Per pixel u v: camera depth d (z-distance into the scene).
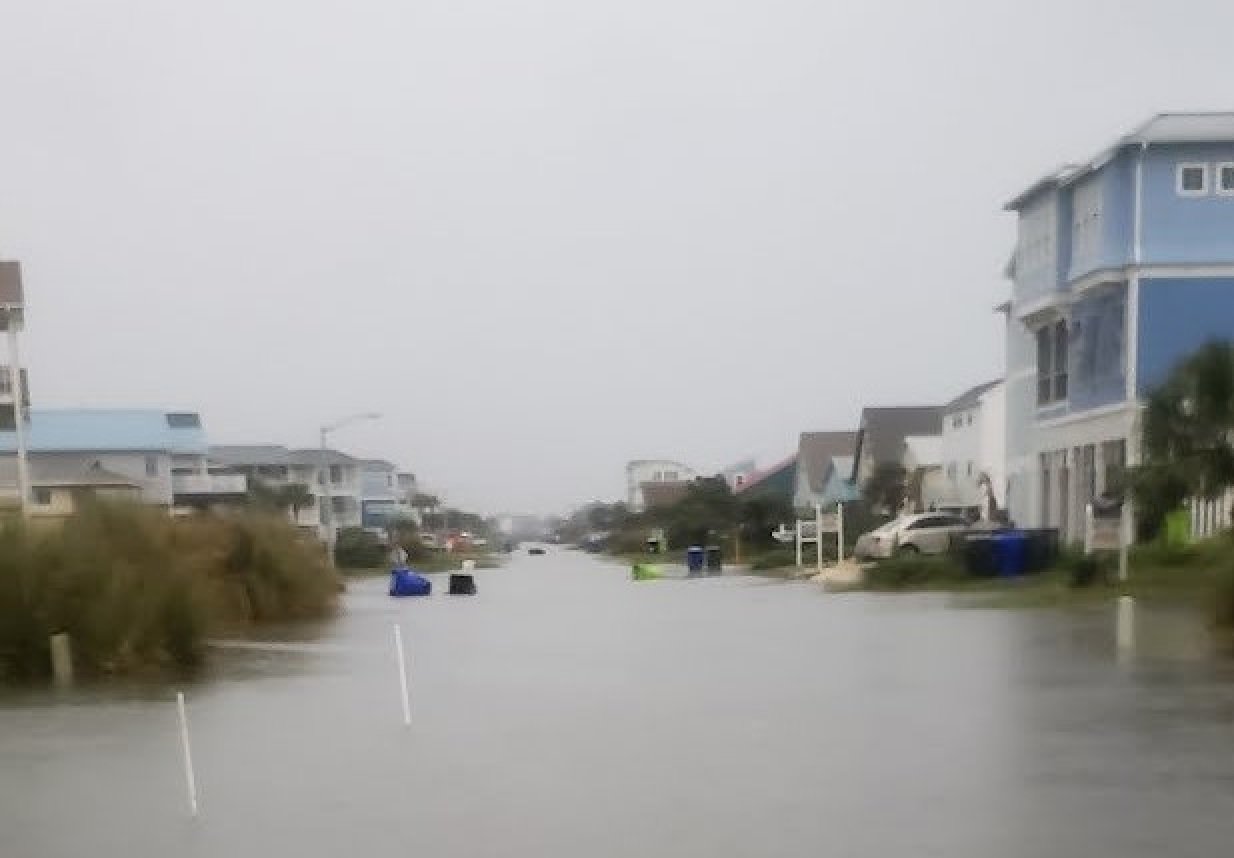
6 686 16.75
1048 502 37.94
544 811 8.18
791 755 9.75
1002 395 54.16
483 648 19.81
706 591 36.09
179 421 81.19
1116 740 9.76
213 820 8.23
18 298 45.50
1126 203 32.19
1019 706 11.53
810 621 22.23
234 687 15.71
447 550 113.19
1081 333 34.75
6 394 50.22
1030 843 7.02
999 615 21.25
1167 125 32.03
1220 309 31.67
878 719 11.23
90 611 18.02
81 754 11.00
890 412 75.75
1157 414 22.89
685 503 81.00
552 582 49.84
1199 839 7.02
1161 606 20.41
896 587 30.75
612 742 10.61
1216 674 13.14
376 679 15.98
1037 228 37.38
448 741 10.94
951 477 60.66
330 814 8.28
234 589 26.83
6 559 18.12
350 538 82.88
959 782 8.55
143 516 21.36
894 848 7.04
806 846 7.14
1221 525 26.67
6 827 8.22
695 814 7.96
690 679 14.66
